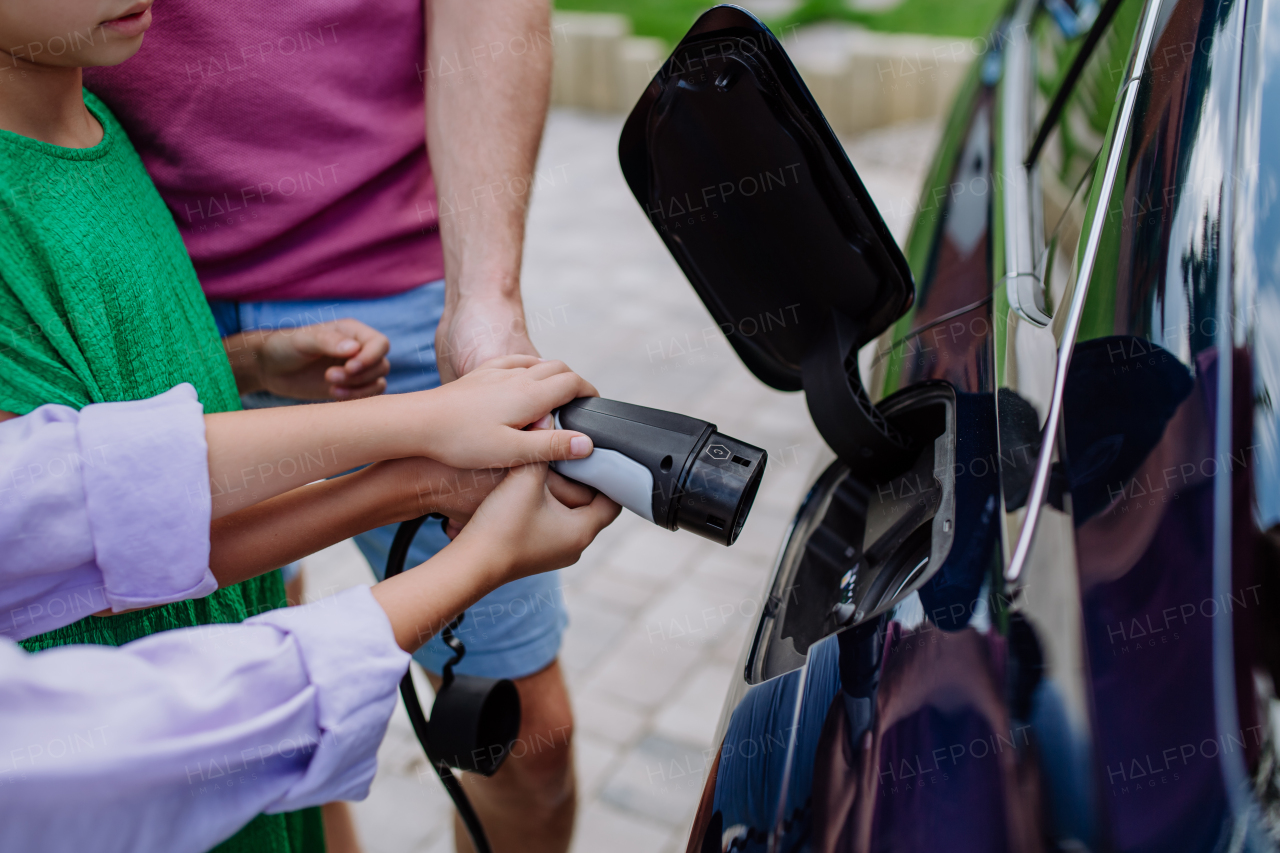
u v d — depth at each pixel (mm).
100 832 549
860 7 5570
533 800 1428
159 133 1085
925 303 1178
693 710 1938
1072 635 650
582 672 2037
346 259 1223
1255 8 859
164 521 673
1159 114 869
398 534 913
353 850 1442
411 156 1225
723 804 745
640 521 2467
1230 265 747
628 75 4918
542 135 1138
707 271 928
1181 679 617
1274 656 614
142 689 555
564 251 3787
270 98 1087
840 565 936
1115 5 1215
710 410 2807
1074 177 1086
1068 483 716
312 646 617
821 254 879
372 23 1115
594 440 799
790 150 809
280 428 728
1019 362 862
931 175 1759
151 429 674
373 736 629
